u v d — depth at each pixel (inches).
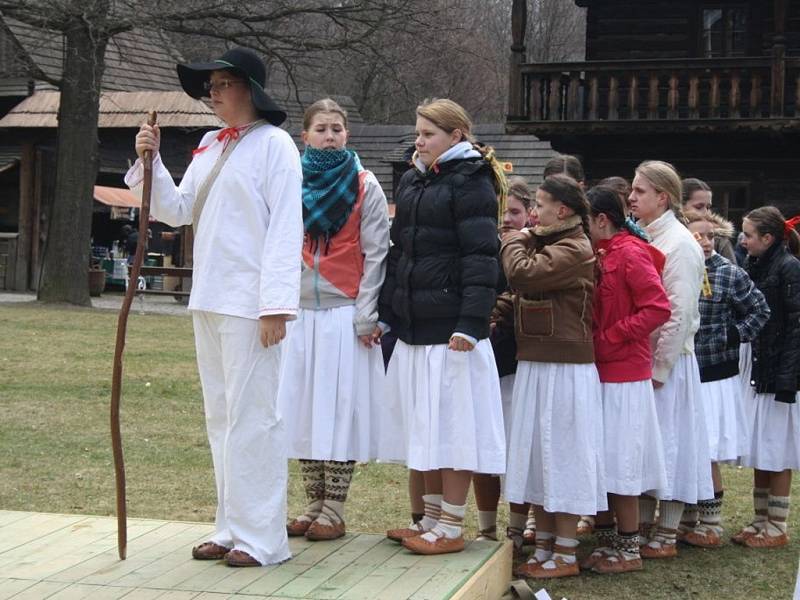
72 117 828.6
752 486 328.2
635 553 229.1
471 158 196.1
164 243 1089.4
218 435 190.4
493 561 191.6
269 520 184.5
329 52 952.3
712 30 776.9
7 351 525.7
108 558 188.5
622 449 219.5
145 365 502.3
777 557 247.0
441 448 194.1
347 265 205.9
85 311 789.9
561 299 213.3
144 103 1022.4
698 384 238.1
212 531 207.9
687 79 717.3
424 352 196.9
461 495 196.4
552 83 733.3
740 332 250.5
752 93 702.5
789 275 253.3
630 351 220.4
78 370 478.3
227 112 189.9
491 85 1800.0
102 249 1108.5
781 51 690.2
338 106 211.6
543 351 214.2
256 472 183.5
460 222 194.1
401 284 199.3
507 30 1882.4
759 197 761.0
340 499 205.9
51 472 307.7
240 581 174.9
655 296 218.1
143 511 269.4
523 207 237.5
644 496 245.0
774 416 255.3
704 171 770.2
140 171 188.2
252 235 184.1
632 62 717.9
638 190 237.5
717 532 255.0
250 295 183.2
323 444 200.4
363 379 206.2
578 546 248.1
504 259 216.5
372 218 207.8
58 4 783.7
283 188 182.5
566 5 1920.5
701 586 222.2
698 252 232.8
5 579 176.7
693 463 235.8
